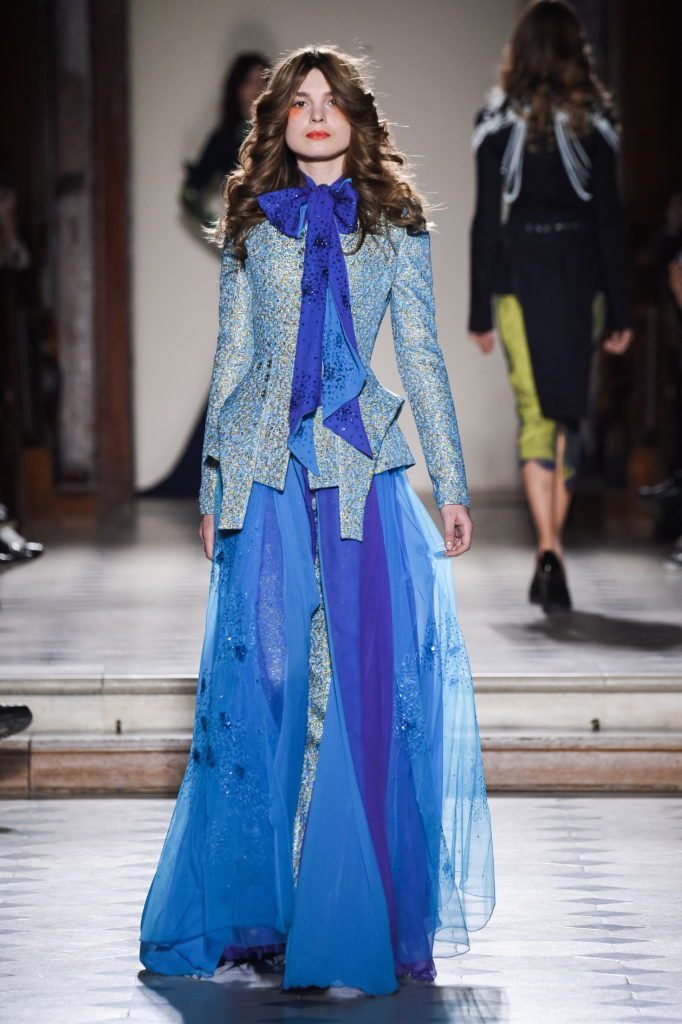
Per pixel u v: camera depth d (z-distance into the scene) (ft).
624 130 98.68
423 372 27.48
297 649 26.27
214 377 27.86
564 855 33.01
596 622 51.16
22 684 40.55
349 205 26.99
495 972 25.94
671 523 80.69
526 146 50.90
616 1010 24.07
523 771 39.22
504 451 111.65
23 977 25.70
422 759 26.37
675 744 39.06
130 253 108.47
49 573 67.41
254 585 26.35
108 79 105.19
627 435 96.58
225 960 26.89
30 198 102.06
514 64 51.52
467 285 110.73
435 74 110.11
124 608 56.08
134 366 109.91
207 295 109.70
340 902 25.13
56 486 102.06
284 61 27.76
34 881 31.17
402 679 26.48
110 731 40.63
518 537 82.17
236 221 27.48
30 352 96.32
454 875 26.61
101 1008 24.31
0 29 100.27
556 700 40.55
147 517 97.71
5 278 90.94
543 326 51.08
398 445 27.32
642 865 32.22
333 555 26.55
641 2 97.96
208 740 26.25
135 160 108.68
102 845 33.96
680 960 26.37
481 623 50.96
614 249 51.39
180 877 26.27
